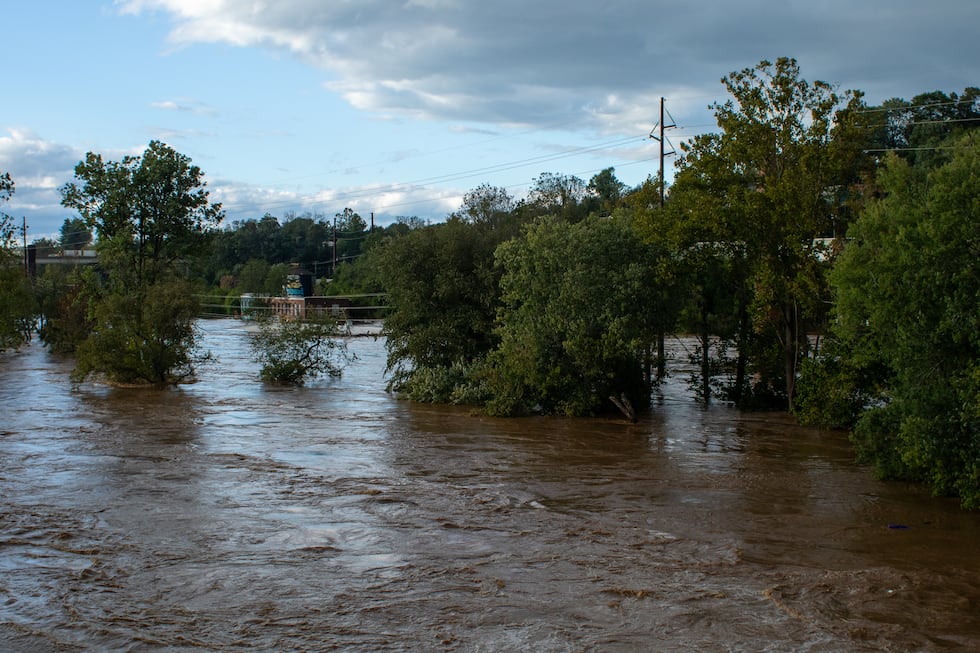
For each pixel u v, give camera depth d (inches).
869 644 326.3
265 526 488.4
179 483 599.2
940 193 569.6
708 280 1088.8
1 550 436.1
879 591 390.3
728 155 954.1
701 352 1284.4
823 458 733.9
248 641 318.3
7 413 946.7
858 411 827.4
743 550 457.4
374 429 869.2
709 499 579.8
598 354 949.8
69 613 346.3
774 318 1026.1
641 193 1311.5
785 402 1051.3
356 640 320.2
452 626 335.9
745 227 930.1
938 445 566.3
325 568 410.9
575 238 985.5
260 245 4972.9
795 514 540.7
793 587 394.0
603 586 390.0
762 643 325.1
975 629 344.5
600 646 318.0
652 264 1013.8
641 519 523.2
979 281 559.5
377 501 557.0
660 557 441.4
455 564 421.1
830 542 478.3
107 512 515.5
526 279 1007.0
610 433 865.5
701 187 975.6
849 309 670.5
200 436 804.0
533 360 975.6
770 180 938.1
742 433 869.2
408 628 333.4
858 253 663.1
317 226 5172.2
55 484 592.4
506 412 975.0
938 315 585.3
